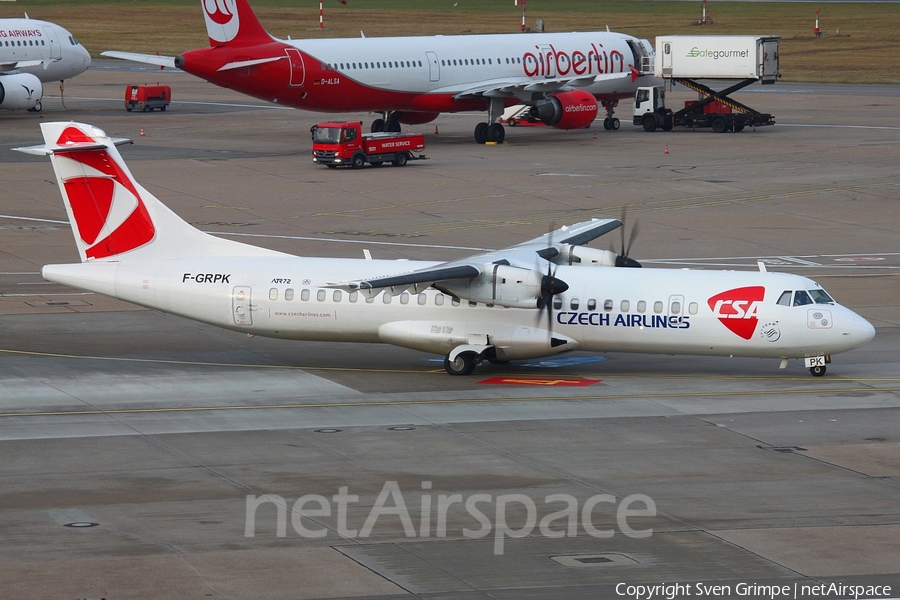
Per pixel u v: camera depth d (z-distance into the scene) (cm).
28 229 19350
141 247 12669
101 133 12306
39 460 9169
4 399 10969
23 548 7281
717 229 19462
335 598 6550
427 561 7112
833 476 8781
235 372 12125
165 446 9575
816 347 11412
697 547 7356
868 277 16338
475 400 11075
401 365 12538
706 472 8894
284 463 9125
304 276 12194
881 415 10481
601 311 11681
